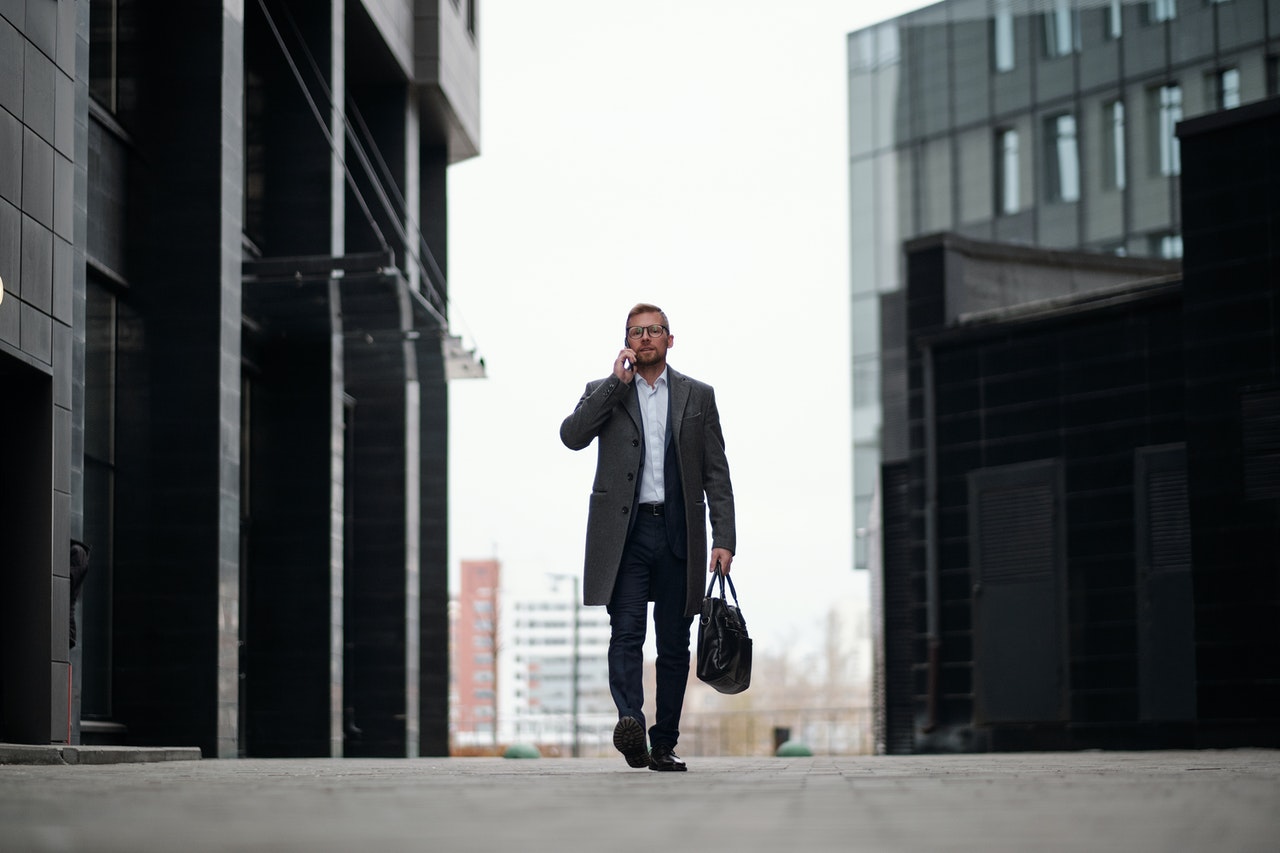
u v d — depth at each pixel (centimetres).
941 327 2948
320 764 1041
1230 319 2008
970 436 2661
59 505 1416
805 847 249
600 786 511
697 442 731
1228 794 428
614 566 719
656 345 730
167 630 1855
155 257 1905
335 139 2366
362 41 2683
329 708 2278
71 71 1459
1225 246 2020
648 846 250
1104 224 3438
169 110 1925
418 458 2983
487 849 243
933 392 2714
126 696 1848
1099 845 253
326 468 2322
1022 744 2550
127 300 1897
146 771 784
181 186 1914
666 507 725
